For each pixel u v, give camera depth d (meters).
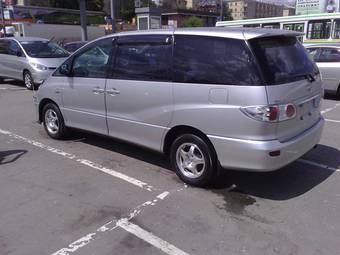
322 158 5.85
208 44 4.45
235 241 3.66
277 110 4.11
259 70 4.10
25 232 3.84
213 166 4.59
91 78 5.80
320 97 5.08
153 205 4.37
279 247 3.56
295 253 3.47
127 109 5.31
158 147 5.07
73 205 4.38
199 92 4.46
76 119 6.25
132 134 5.34
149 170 5.39
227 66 4.27
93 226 3.94
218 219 4.05
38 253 3.49
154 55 4.93
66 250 3.54
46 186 4.90
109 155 6.02
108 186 4.88
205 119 4.43
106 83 5.54
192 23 58.75
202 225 3.94
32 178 5.16
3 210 4.28
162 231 3.84
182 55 4.65
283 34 4.55
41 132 7.42
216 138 4.39
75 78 6.09
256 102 4.05
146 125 5.11
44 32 42.22
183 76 4.61
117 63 5.41
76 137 6.98
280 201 4.46
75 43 20.31
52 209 4.29
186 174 4.86
